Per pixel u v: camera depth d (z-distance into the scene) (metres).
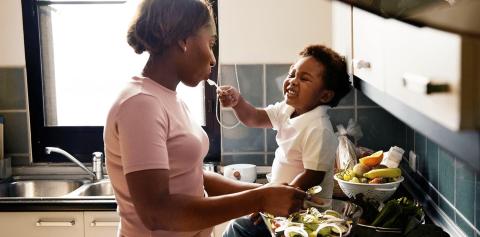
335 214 1.41
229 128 2.63
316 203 1.45
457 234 1.63
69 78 2.71
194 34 1.20
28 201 2.20
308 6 2.54
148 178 1.08
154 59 1.22
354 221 1.38
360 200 1.57
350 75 1.76
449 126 0.66
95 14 2.65
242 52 2.59
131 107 1.11
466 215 1.57
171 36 1.17
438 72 0.70
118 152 1.17
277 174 1.79
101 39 2.67
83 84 2.71
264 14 2.56
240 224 1.82
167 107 1.18
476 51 0.58
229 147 2.65
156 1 1.17
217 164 2.67
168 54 1.20
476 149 0.58
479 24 0.63
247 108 1.99
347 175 1.89
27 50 2.64
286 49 2.58
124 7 2.64
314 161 1.66
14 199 2.21
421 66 0.79
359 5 0.83
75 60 2.69
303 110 1.81
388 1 0.84
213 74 2.62
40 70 2.66
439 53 0.70
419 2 0.78
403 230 1.42
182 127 1.21
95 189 2.52
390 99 1.06
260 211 1.16
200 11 1.19
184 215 1.10
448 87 0.66
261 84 2.60
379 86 1.20
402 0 0.83
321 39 2.56
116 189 1.23
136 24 1.19
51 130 2.71
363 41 1.46
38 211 2.20
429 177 2.01
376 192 1.78
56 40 2.68
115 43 2.67
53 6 2.64
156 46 1.19
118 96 1.16
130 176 1.08
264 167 2.64
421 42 0.79
